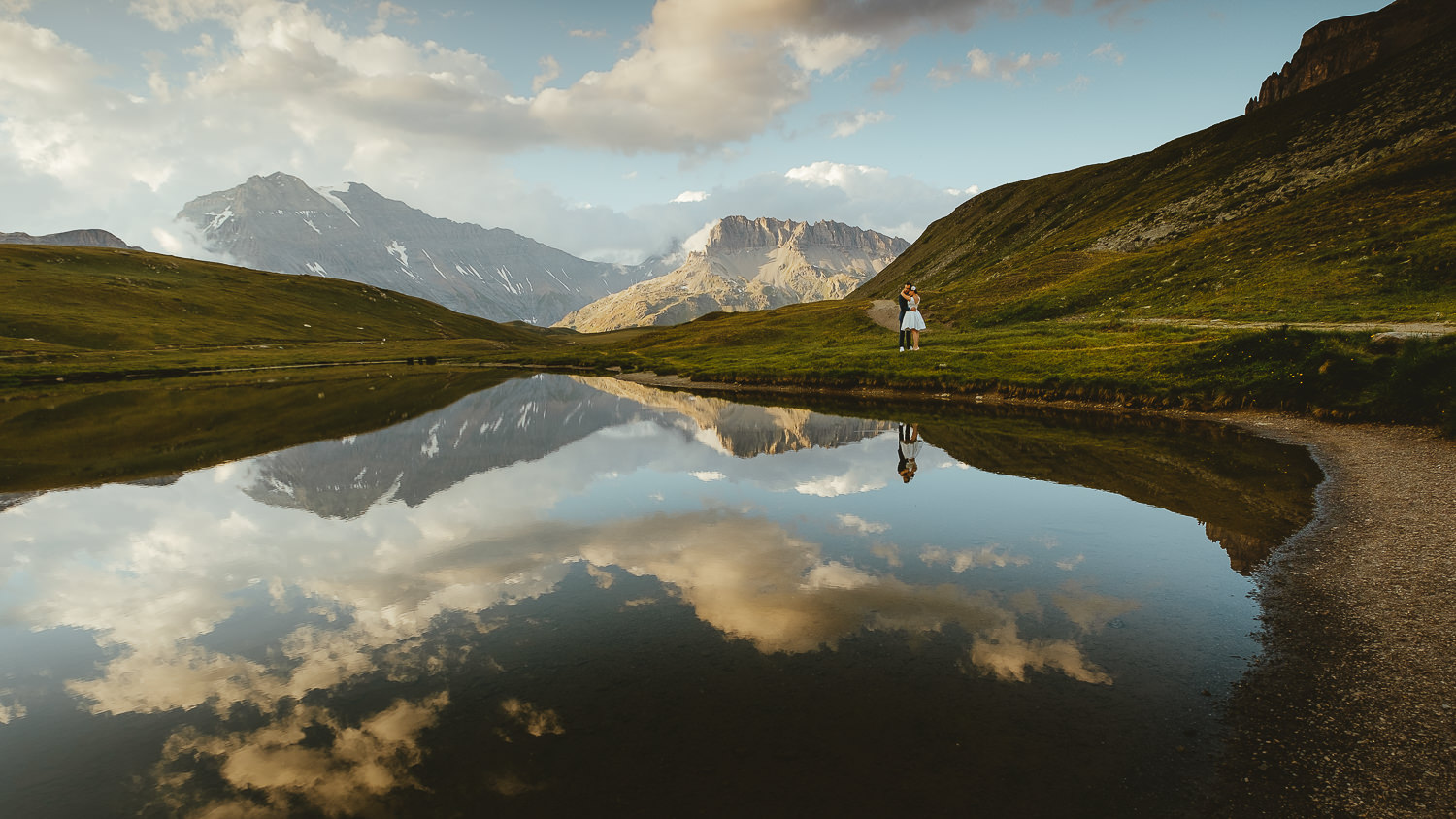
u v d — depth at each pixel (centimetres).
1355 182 5728
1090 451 1877
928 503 1367
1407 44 14925
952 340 5056
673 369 6119
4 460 2067
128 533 1248
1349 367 2264
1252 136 10094
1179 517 1202
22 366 7219
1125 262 6425
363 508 1414
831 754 541
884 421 2656
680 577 964
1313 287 4091
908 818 466
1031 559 1012
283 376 7238
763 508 1366
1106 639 740
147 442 2430
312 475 1794
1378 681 639
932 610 826
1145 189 10444
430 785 507
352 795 496
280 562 1070
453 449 2195
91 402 4122
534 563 1045
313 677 689
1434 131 6309
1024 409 2902
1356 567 915
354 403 3947
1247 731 571
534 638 769
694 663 698
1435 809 475
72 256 15050
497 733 578
